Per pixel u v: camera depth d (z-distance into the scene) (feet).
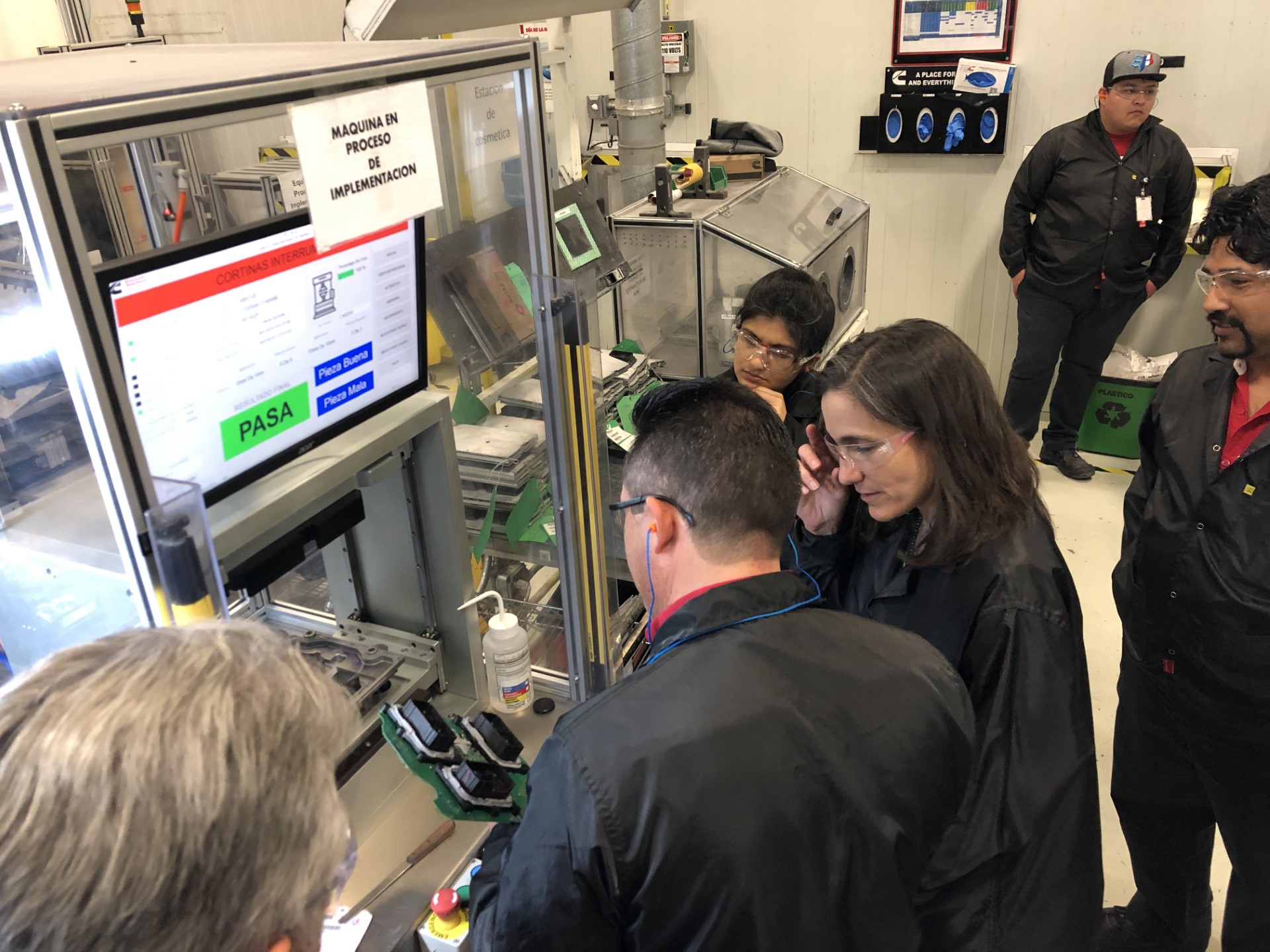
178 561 2.39
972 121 12.21
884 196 13.25
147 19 10.16
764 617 2.80
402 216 3.17
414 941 3.48
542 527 5.27
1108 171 10.77
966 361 3.61
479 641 4.61
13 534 2.93
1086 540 10.77
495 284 5.64
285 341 3.23
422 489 4.20
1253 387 4.51
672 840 2.31
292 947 1.71
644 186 9.74
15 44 8.77
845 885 2.49
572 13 5.83
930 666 2.91
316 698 1.75
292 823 1.59
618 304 8.68
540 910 2.40
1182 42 11.11
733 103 13.53
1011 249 11.60
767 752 2.45
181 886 1.43
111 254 5.96
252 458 3.26
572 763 2.43
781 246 8.32
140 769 1.44
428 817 3.92
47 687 1.58
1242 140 11.28
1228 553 4.48
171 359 2.79
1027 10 11.60
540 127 3.73
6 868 1.39
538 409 5.52
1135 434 12.44
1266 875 4.73
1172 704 4.91
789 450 3.02
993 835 3.34
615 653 5.13
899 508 3.80
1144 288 11.37
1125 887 6.61
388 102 3.01
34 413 2.88
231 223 6.73
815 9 12.55
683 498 2.87
